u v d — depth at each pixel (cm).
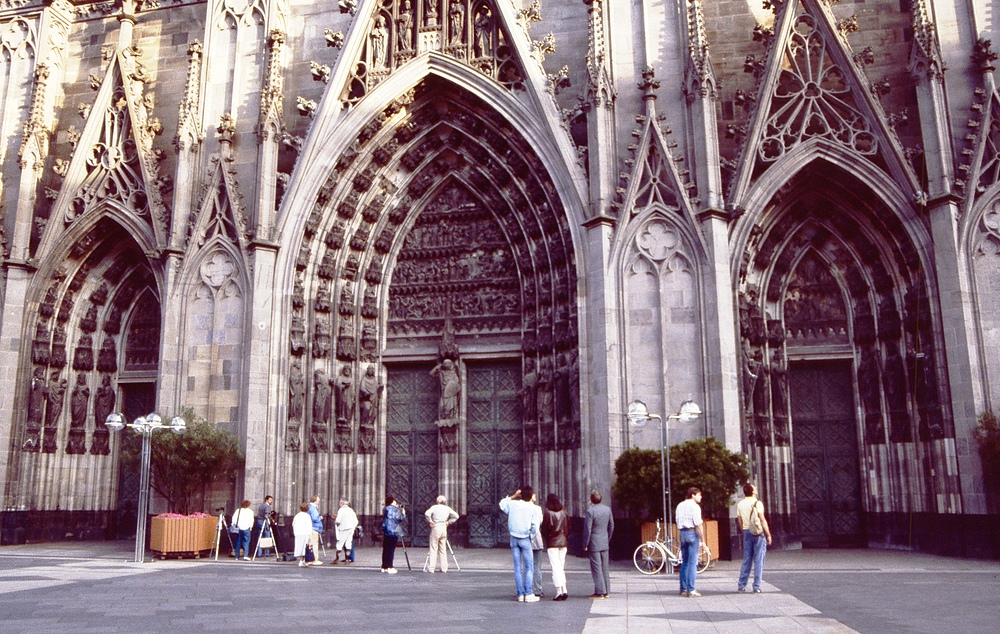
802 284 3034
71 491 3359
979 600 1520
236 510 2775
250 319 2925
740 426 2589
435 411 3247
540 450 2952
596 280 2716
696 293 2636
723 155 2978
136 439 2995
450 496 3117
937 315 2647
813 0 2909
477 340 3231
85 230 3362
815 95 2864
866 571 2109
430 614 1362
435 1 3219
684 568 1602
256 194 3045
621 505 2367
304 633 1162
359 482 3127
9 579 1956
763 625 1223
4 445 3170
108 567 2305
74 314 3466
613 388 2595
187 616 1345
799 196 2952
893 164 2755
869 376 2897
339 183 3186
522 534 1564
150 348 3522
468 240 3319
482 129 3181
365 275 3294
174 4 3616
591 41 2873
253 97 3225
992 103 2697
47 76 3500
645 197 2739
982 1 2795
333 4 3403
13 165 3481
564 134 2920
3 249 3341
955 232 2619
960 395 2541
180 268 3039
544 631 1173
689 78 2789
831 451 2945
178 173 3131
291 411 2972
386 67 3209
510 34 3067
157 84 3547
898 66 2934
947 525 2553
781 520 2841
